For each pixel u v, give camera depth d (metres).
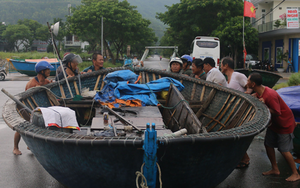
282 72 25.16
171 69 6.98
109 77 5.52
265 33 26.78
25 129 2.69
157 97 5.64
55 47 5.38
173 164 2.45
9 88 14.28
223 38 26.62
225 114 4.68
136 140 2.23
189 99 5.98
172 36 35.94
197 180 2.66
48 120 3.05
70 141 2.32
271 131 4.07
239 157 2.79
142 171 2.30
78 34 34.22
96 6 33.62
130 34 35.22
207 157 2.48
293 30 23.92
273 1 27.67
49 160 2.73
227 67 5.16
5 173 4.15
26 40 67.31
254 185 3.80
